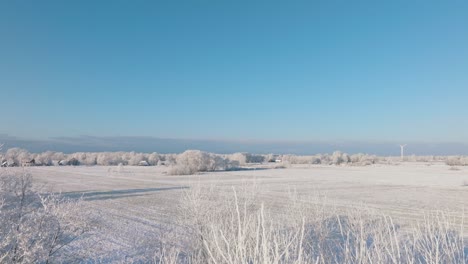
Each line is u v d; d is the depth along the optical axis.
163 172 70.69
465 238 13.52
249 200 8.51
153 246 10.55
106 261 10.29
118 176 59.47
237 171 76.31
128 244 12.45
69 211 7.16
